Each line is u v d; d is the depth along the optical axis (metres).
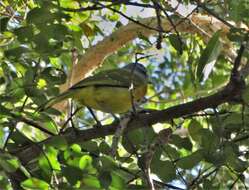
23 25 10.34
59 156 8.60
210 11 10.90
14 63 10.40
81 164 8.25
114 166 8.30
